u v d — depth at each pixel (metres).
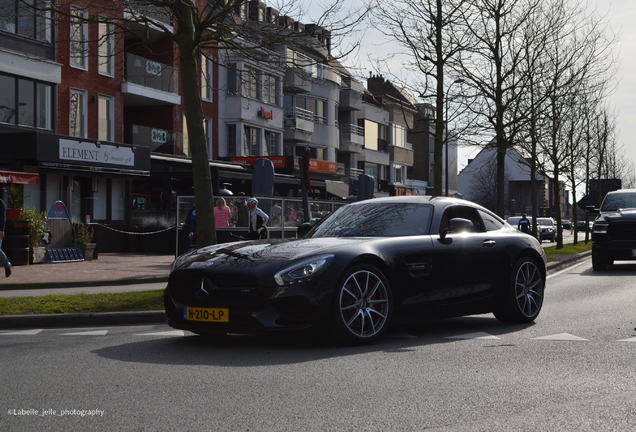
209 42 13.00
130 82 30.16
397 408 4.53
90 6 13.38
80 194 26.27
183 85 11.98
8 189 20.08
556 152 30.52
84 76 27.98
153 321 9.69
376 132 60.97
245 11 13.34
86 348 7.11
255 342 7.34
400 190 65.06
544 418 4.29
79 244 21.78
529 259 8.81
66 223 21.47
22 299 10.60
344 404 4.63
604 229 18.73
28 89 25.36
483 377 5.48
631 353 6.51
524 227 27.61
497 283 8.41
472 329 8.25
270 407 4.56
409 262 7.43
